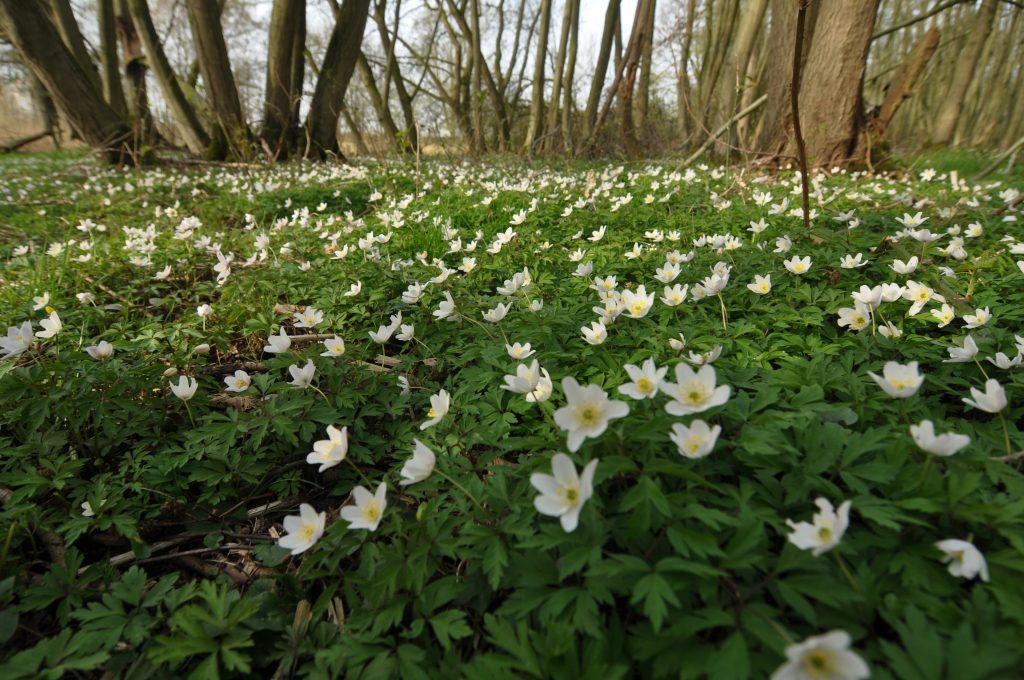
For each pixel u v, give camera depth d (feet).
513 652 5.20
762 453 6.62
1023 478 6.22
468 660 5.97
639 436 6.48
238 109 59.00
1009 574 5.14
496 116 78.69
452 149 67.00
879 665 4.74
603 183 28.76
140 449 9.62
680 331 10.96
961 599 5.13
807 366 9.04
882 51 117.80
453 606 6.48
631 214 23.43
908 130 117.80
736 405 7.59
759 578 5.48
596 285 13.48
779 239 14.98
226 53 56.75
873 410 7.99
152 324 14.17
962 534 5.67
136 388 10.37
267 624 6.70
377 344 13.57
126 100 75.66
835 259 14.56
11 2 42.52
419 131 31.45
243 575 8.05
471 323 13.50
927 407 8.46
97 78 60.13
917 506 5.70
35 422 9.32
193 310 16.48
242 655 6.20
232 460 9.42
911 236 15.14
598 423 5.92
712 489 6.48
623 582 5.45
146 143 52.85
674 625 4.96
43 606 6.98
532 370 7.48
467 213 25.82
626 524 6.05
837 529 4.85
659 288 14.80
